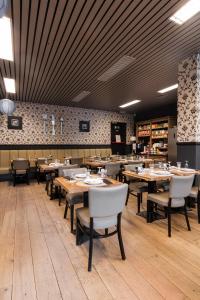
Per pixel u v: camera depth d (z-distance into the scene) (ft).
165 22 9.53
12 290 5.89
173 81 17.84
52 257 7.59
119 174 17.47
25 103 25.70
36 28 9.94
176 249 8.13
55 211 12.84
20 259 7.46
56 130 27.71
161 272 6.68
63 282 6.21
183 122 14.12
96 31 10.22
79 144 29.40
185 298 5.55
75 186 7.91
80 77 16.70
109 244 8.53
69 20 9.40
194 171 12.01
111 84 18.57
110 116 32.14
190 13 8.91
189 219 11.24
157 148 28.12
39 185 21.18
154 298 5.54
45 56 12.87
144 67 14.78
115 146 33.09
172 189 9.08
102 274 6.58
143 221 11.01
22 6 8.46
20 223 10.87
